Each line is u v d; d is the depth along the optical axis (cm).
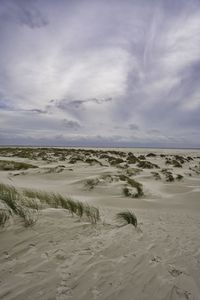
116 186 1383
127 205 1014
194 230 573
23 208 513
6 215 443
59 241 385
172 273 310
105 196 1236
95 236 428
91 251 359
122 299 244
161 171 2073
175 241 455
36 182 1612
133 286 271
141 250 385
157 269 318
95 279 280
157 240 450
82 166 2289
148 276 296
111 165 2609
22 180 1658
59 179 1717
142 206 1012
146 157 4019
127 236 452
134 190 1288
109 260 334
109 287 265
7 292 241
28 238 380
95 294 250
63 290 252
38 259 319
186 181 1750
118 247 386
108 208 869
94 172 1916
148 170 2169
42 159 3000
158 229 550
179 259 362
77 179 1650
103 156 3500
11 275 274
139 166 2505
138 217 717
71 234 422
